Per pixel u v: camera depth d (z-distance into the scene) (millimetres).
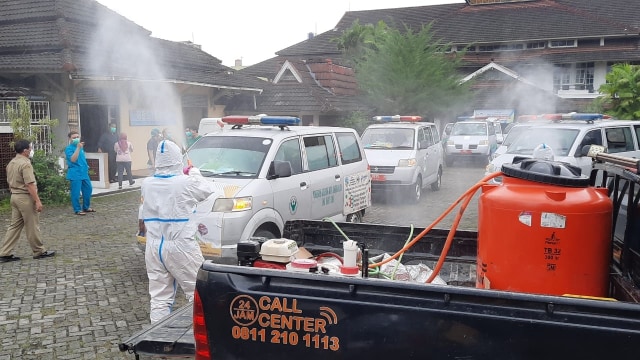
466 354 2416
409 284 2480
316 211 7789
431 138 14914
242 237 6309
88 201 11633
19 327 5453
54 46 15094
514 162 3570
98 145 15672
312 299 2580
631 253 3229
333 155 8461
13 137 12656
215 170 6891
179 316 3607
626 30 30406
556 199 2883
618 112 19344
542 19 33062
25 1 17156
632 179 3066
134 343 3223
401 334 2480
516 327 2357
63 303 6121
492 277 3025
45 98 14578
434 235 4496
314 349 2602
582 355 2309
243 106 22281
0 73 14711
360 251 4012
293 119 7781
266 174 6820
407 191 12734
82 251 8406
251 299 2670
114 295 6391
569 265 2869
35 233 7879
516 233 2922
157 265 4844
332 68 24203
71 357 4809
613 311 2287
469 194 3379
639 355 2258
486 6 35969
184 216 4754
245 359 2707
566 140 11086
